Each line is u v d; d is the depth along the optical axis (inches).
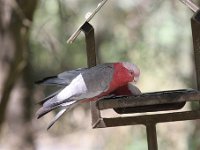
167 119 301.4
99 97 285.9
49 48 518.6
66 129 591.2
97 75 282.5
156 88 526.0
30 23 405.7
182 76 525.3
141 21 534.3
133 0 538.9
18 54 416.2
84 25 315.6
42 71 555.8
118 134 520.7
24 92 558.6
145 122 303.0
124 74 286.4
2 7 410.3
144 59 526.9
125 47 532.7
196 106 466.6
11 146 560.4
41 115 272.4
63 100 273.7
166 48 527.8
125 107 284.0
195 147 486.3
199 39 307.9
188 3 310.8
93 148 616.7
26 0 403.2
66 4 530.6
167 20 530.0
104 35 552.7
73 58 548.1
